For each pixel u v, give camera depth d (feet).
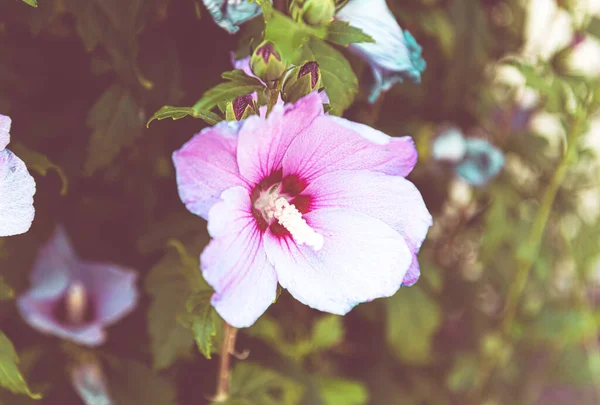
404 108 2.32
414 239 1.36
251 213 1.34
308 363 2.29
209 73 1.76
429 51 2.15
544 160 2.60
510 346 2.85
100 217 1.96
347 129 1.31
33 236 1.84
